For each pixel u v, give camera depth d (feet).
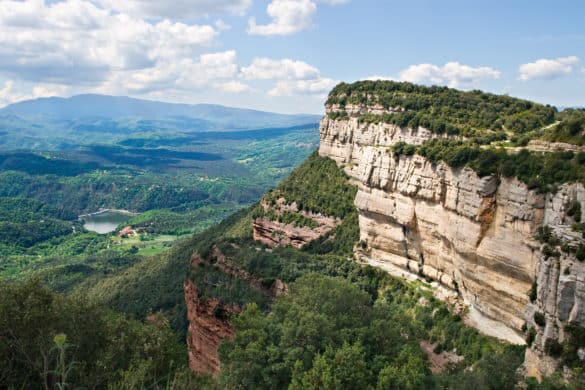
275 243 423.23
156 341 153.07
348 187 407.03
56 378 123.03
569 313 139.44
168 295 414.21
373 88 432.25
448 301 229.66
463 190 206.69
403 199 258.16
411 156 250.98
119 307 432.25
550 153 176.96
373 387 148.46
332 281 215.31
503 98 346.13
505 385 147.64
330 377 138.51
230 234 506.07
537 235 170.19
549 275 146.30
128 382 122.72
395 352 169.07
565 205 158.51
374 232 287.69
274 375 157.28
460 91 390.83
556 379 135.95
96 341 140.05
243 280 273.54
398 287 257.75
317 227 392.47
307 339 163.73
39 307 131.95
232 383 152.87
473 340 202.39
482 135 266.57
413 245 262.47
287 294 224.33
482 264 199.82
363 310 194.90
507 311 191.52
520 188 178.40
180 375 137.08
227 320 256.11
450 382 150.82
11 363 120.78
